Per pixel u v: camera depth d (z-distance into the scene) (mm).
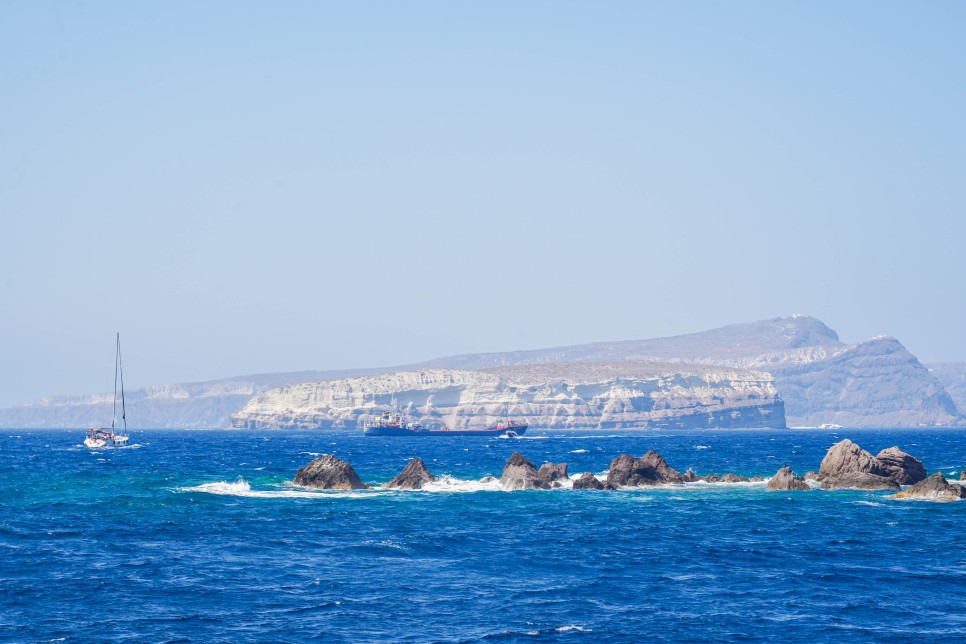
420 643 64438
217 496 147375
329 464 164250
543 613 71875
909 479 163500
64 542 101562
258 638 65312
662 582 82750
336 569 87750
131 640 64875
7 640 64688
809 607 73875
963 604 74875
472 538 105188
